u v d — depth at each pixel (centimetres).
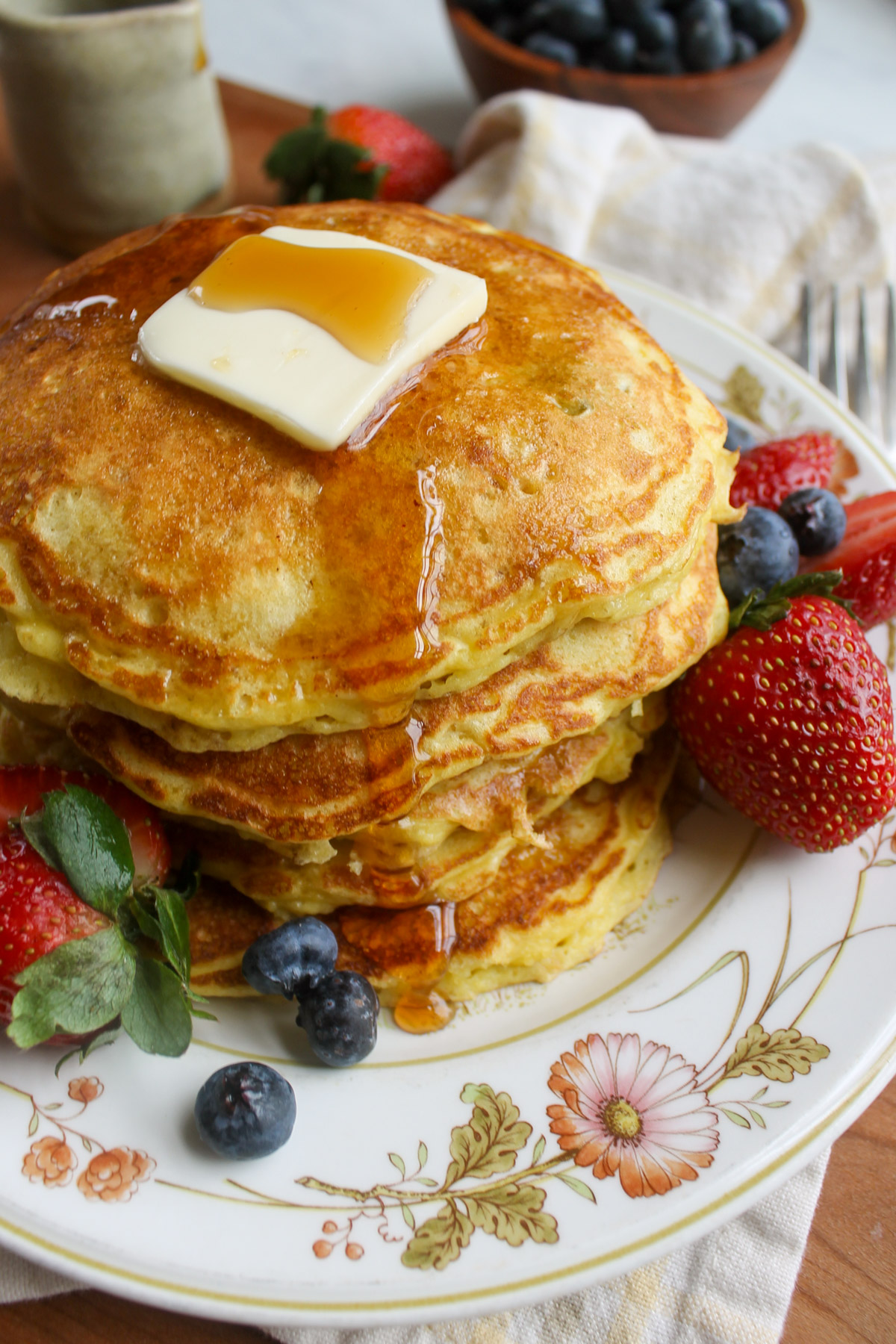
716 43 51
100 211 48
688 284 48
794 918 35
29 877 32
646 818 37
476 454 32
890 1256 33
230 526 32
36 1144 32
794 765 35
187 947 32
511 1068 34
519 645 33
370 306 33
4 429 33
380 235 36
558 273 36
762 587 37
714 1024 34
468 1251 31
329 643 32
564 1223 31
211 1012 34
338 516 32
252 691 32
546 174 48
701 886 36
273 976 34
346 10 67
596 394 34
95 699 33
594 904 36
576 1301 33
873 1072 33
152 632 32
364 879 34
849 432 42
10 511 33
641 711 35
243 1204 32
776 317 48
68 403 33
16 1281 32
